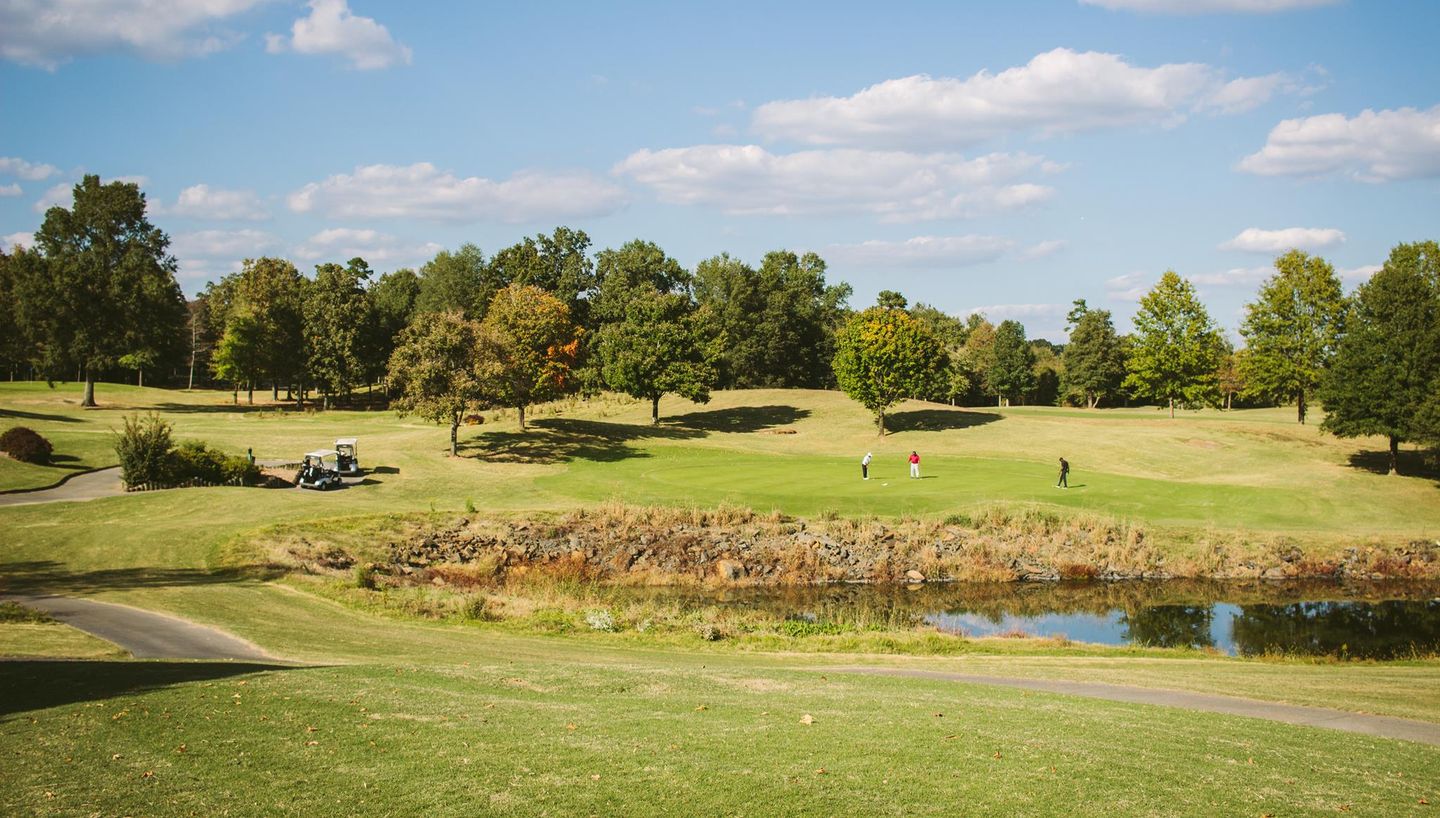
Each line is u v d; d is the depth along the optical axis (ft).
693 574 132.77
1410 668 76.38
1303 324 240.94
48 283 269.03
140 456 163.94
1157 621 108.68
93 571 108.17
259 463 196.54
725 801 31.48
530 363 239.50
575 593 120.37
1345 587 126.93
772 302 404.57
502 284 372.38
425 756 35.76
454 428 212.64
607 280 391.04
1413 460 201.57
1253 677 65.92
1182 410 351.46
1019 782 34.47
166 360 338.54
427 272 467.11
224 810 29.68
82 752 35.17
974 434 261.85
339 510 149.38
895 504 159.12
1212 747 40.73
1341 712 52.08
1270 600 119.75
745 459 219.82
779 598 122.31
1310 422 265.13
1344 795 34.40
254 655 65.41
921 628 101.86
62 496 157.07
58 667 52.65
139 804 29.99
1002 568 134.10
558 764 35.04
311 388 369.91
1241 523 151.12
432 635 81.30
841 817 30.45
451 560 133.90
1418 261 206.08
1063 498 162.81
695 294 457.68
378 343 351.46
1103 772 36.01
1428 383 170.40
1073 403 432.66
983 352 466.29
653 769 34.58
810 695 51.16
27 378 381.60
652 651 80.23
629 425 267.39
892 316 260.42
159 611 82.69
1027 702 51.03
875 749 38.22
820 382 442.91
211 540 125.18
